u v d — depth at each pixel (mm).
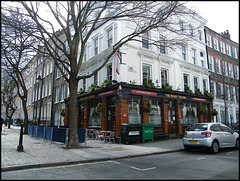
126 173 5270
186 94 16609
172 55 16859
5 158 6867
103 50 15023
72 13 9656
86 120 16078
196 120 17781
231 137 9680
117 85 12352
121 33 13578
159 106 14719
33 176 5059
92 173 5328
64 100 20000
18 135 16141
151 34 15352
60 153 8062
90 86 15664
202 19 21047
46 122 23172
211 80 21344
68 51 21719
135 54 14039
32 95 32719
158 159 7418
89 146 10281
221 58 23672
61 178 4824
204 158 7488
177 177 4727
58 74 23766
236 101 24281
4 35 9273
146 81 14500
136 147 10281
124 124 12023
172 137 14961
